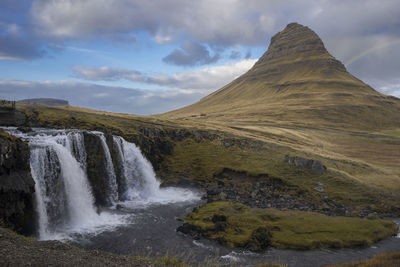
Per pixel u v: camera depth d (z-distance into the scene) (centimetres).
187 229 3856
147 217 4453
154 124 9869
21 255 1745
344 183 6675
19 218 3244
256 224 4012
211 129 10662
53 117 7400
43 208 3691
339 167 8144
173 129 9519
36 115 7356
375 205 5784
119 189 5819
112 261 1897
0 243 1877
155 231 3862
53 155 4125
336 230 3938
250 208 4809
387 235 4028
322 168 7150
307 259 3191
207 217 4259
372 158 11069
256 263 3030
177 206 5178
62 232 3722
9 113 6631
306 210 5266
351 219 4438
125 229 3909
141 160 6650
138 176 6419
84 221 4203
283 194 6162
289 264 3050
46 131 5469
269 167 7431
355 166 8638
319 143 13362
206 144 9069
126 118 10006
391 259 2186
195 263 2945
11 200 3112
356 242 3672
